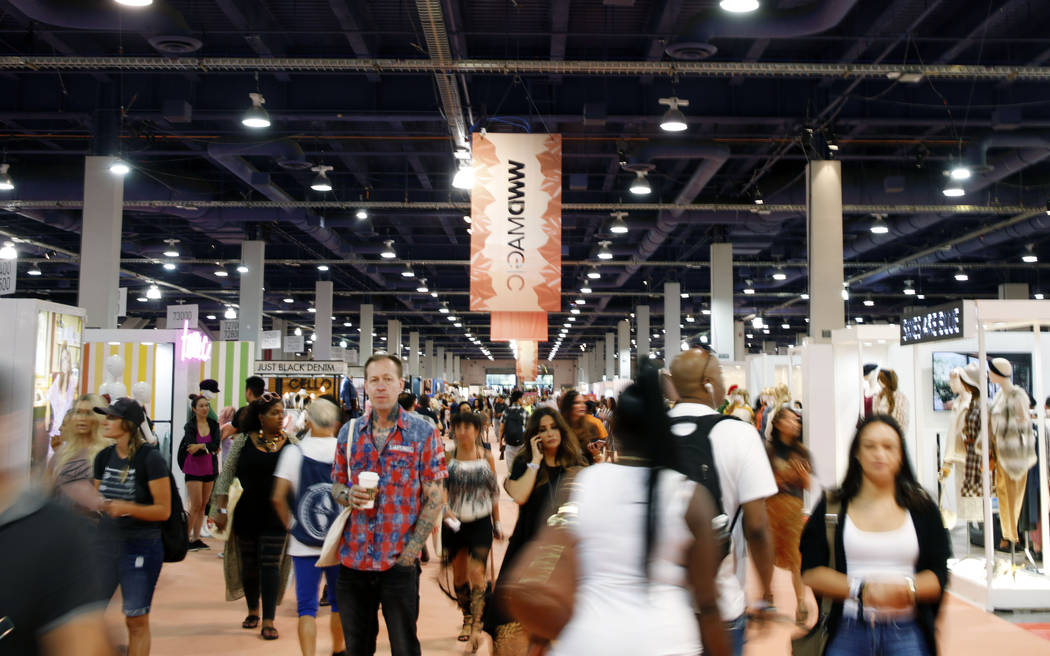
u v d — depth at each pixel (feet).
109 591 11.86
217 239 72.43
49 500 4.31
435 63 31.12
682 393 9.04
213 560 25.80
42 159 51.21
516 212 32.60
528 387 144.77
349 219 63.36
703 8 31.19
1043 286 88.94
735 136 44.16
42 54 36.04
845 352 32.96
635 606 5.76
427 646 16.34
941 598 8.87
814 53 36.50
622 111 39.29
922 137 44.21
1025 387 33.14
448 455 20.67
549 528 6.07
